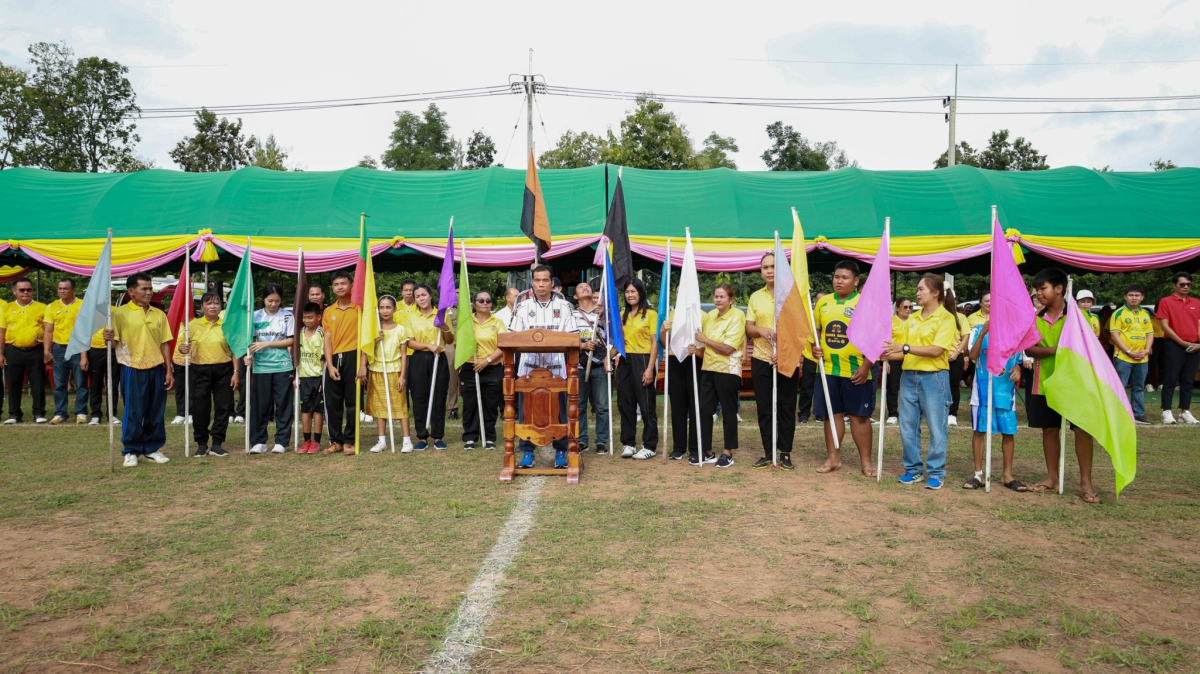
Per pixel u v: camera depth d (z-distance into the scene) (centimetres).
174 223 1329
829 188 1393
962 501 623
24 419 1180
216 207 1333
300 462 801
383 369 873
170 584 424
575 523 546
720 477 722
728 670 321
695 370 773
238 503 610
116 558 471
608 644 345
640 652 338
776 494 647
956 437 1000
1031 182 1407
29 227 1341
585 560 462
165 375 805
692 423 805
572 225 1330
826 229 1322
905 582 429
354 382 870
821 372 747
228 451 879
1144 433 1014
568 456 711
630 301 868
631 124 2647
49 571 446
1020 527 543
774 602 397
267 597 404
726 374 779
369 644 346
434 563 458
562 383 716
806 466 787
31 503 609
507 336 693
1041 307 662
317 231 1319
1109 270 1303
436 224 1336
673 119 2686
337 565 455
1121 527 543
